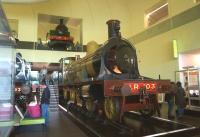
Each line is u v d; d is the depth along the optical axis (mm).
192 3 10547
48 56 16438
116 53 6586
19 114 7461
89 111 7945
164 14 13414
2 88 6094
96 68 6926
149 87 5902
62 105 13133
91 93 6879
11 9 15859
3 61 6121
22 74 9898
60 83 14523
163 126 5938
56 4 16875
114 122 6438
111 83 5543
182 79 10977
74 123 7699
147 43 14344
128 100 5949
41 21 18328
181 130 5348
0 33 5539
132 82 5734
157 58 13164
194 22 10375
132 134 5117
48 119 8141
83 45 17344
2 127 5453
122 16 17781
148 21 15094
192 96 9703
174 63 11664
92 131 5738
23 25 16047
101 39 17828
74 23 19047
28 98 9766
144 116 6824
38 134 6008
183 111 8859
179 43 11344
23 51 15906
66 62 14250
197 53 10305
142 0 15297
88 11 17656
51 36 15719
